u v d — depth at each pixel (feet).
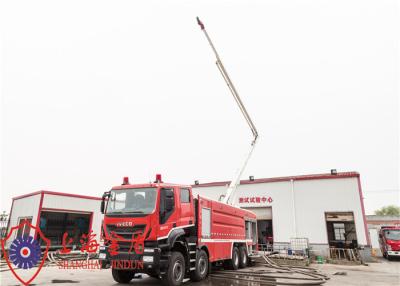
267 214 70.95
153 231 23.58
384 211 243.19
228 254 36.27
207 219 31.35
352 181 65.10
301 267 42.98
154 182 26.78
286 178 70.49
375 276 36.17
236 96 45.88
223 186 77.41
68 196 67.21
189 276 28.89
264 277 32.22
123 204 25.71
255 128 49.47
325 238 63.93
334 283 29.89
